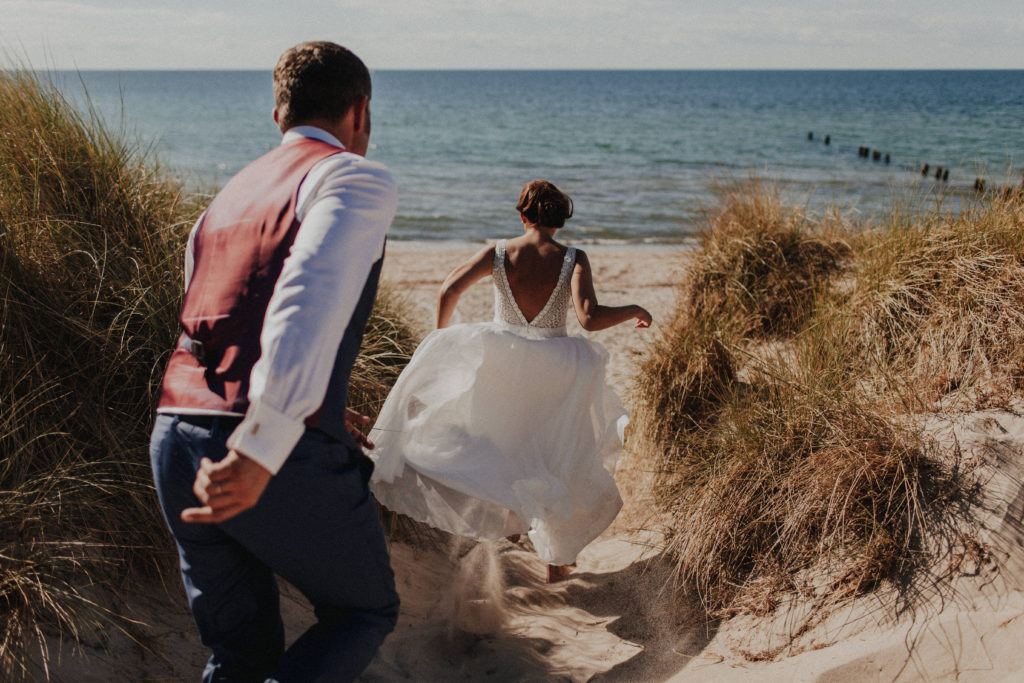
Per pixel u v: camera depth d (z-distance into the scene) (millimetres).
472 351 2678
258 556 1514
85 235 2865
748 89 114812
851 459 2613
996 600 2018
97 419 2408
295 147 1610
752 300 4660
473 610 2744
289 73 1646
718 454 3049
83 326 2521
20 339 2408
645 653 2463
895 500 2471
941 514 2338
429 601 2793
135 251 2910
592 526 2826
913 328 3373
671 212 15375
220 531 1503
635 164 25859
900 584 2232
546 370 2691
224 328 1428
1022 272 3100
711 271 4891
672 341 3971
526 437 2689
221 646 1611
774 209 5293
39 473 2215
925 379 3033
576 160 27531
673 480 3289
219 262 1498
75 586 2068
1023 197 3502
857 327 3609
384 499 2600
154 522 2283
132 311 2648
